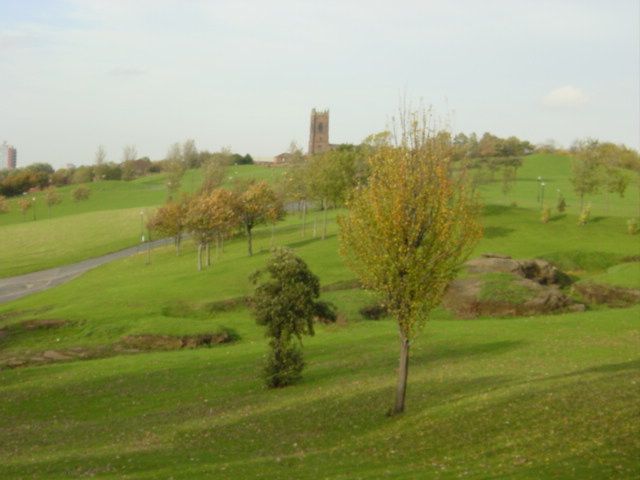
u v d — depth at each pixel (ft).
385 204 100.63
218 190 327.67
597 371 117.60
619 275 225.35
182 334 189.88
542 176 603.67
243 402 125.49
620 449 77.15
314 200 360.07
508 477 70.74
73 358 183.73
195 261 335.06
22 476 86.69
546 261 243.40
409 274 99.14
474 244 102.89
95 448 101.76
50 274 370.53
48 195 645.51
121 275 325.01
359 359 150.71
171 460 91.30
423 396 112.98
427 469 77.10
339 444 94.38
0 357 187.42
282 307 133.80
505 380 117.19
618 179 374.63
